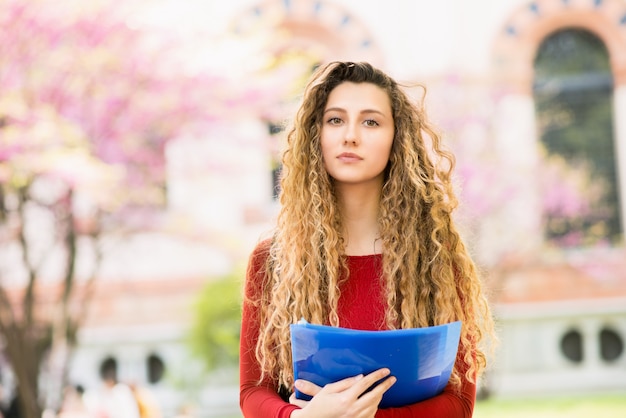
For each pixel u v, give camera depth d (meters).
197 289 20.55
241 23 21.02
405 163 3.73
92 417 13.41
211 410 19.62
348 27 21.27
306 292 3.65
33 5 13.83
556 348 20.28
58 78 14.46
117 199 15.87
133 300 20.50
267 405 3.51
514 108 20.84
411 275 3.65
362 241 3.74
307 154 3.76
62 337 15.73
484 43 21.12
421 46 21.08
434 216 3.71
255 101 15.99
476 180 19.20
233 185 20.61
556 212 20.70
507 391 20.11
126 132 15.26
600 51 21.44
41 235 19.05
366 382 3.23
